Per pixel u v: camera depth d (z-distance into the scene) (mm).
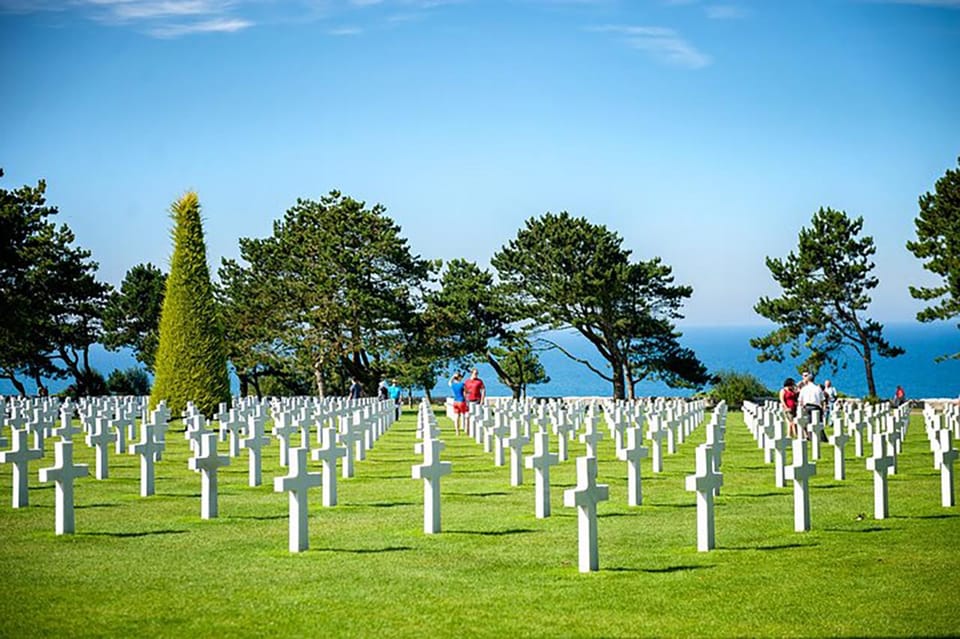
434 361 72812
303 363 69438
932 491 18859
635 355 71250
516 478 20094
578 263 70250
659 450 22375
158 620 9805
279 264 70750
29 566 12156
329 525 15086
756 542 13562
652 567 12047
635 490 17234
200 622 9734
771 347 66500
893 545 13258
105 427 20891
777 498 18094
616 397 71125
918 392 154750
